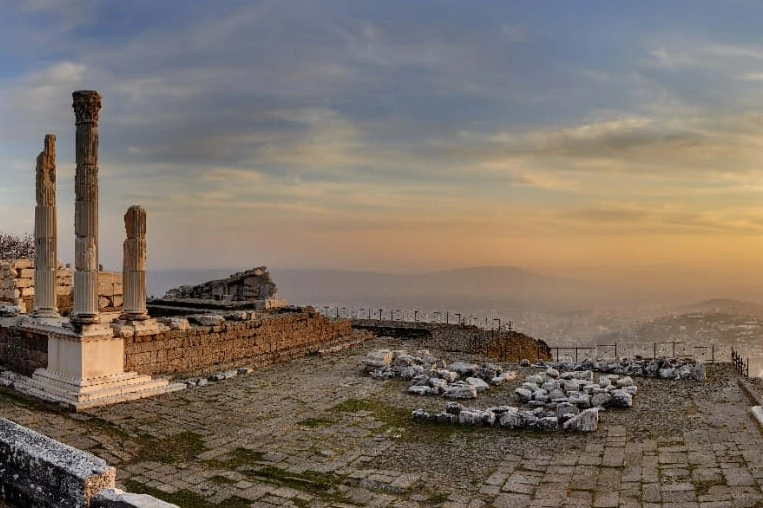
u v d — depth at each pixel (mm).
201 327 23938
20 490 8117
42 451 8180
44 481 7852
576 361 24344
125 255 21625
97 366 18891
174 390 20109
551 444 14820
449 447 14898
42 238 21594
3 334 21859
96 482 7504
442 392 20203
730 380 21438
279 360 25984
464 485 12477
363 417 17547
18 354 21109
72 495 7496
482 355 28172
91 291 18938
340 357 27422
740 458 12750
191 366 23219
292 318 28734
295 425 16734
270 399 19516
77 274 18906
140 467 13523
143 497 7191
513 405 18875
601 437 15055
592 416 15617
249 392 20391
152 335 21703
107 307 30312
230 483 12680
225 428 16406
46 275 21641
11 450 8367
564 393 19562
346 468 13562
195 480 12828
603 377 21594
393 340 32969
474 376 22891
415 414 17172
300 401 19297
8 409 17125
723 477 11805
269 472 13328
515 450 14516
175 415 17391
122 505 7051
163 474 13148
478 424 16594
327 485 12609
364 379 22656
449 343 31922
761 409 15844
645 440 14578
